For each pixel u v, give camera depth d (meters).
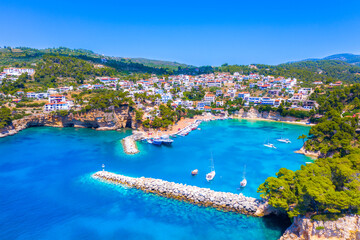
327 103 170.50
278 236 52.84
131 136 137.50
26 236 54.47
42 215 62.00
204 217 60.16
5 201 68.44
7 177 83.69
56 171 88.75
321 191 47.16
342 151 89.44
